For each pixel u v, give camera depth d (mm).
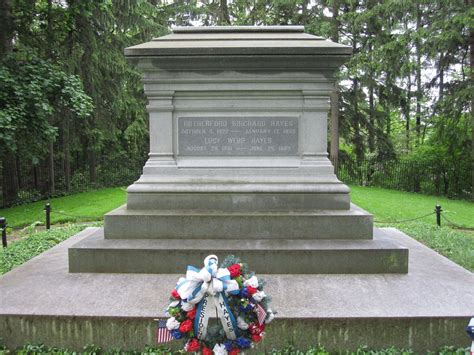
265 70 6031
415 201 17312
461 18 16891
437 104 19062
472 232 11672
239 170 6184
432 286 4961
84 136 20922
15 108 12984
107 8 15430
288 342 4148
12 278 5293
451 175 21062
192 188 6020
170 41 6242
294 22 23172
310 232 5695
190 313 3338
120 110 21703
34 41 15117
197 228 5703
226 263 3539
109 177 24594
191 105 6184
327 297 4625
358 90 23469
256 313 3369
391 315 4191
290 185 6043
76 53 17797
